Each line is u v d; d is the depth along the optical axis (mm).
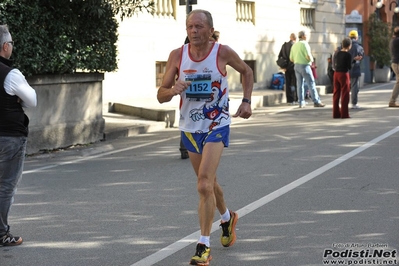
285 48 39344
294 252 11672
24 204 15617
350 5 62250
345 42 30031
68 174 19172
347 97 30203
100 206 15250
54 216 14461
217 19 42688
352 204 14820
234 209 14602
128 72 35062
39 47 21844
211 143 11219
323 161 19922
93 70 24859
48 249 12148
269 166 19375
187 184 17422
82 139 24703
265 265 11062
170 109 30094
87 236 12906
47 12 22188
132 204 15367
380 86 54875
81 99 24844
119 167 20109
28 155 22375
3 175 12164
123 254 11773
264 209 14570
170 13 38656
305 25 53562
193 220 13922
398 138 23938
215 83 11320
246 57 45750
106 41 24969
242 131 26938
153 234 12953
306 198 15445
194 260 10883
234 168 19172
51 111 23438
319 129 26906
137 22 35562
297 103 39625
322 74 55531
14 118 11977
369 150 21562
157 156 21938
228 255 11602
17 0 20906
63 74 23750
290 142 23750
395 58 34438
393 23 72000
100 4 23422
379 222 13383
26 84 11930
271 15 48594
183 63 11406
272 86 47594
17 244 12398
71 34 23375
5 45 11977
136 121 29438
